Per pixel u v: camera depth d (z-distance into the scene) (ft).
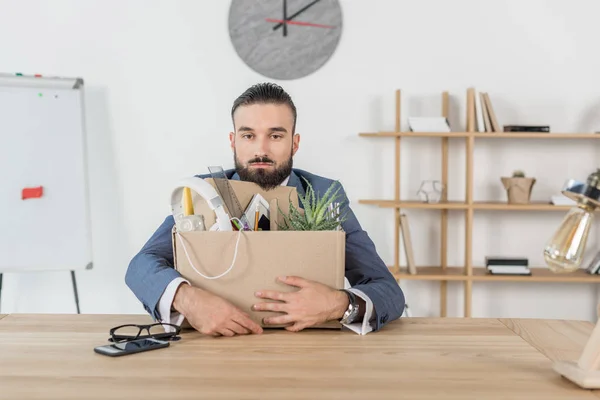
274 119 4.52
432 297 10.71
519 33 10.41
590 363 2.85
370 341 3.69
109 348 3.44
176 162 10.52
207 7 10.34
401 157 10.52
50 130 9.58
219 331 3.76
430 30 10.40
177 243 3.95
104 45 10.37
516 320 4.30
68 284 10.56
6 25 10.28
